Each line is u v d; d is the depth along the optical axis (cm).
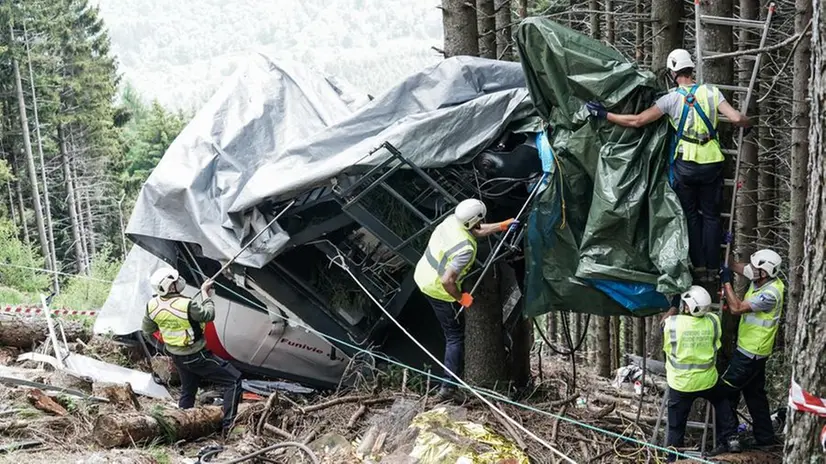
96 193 4147
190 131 923
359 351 892
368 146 773
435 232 745
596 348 1920
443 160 771
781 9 1330
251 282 873
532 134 785
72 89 3850
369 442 706
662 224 689
